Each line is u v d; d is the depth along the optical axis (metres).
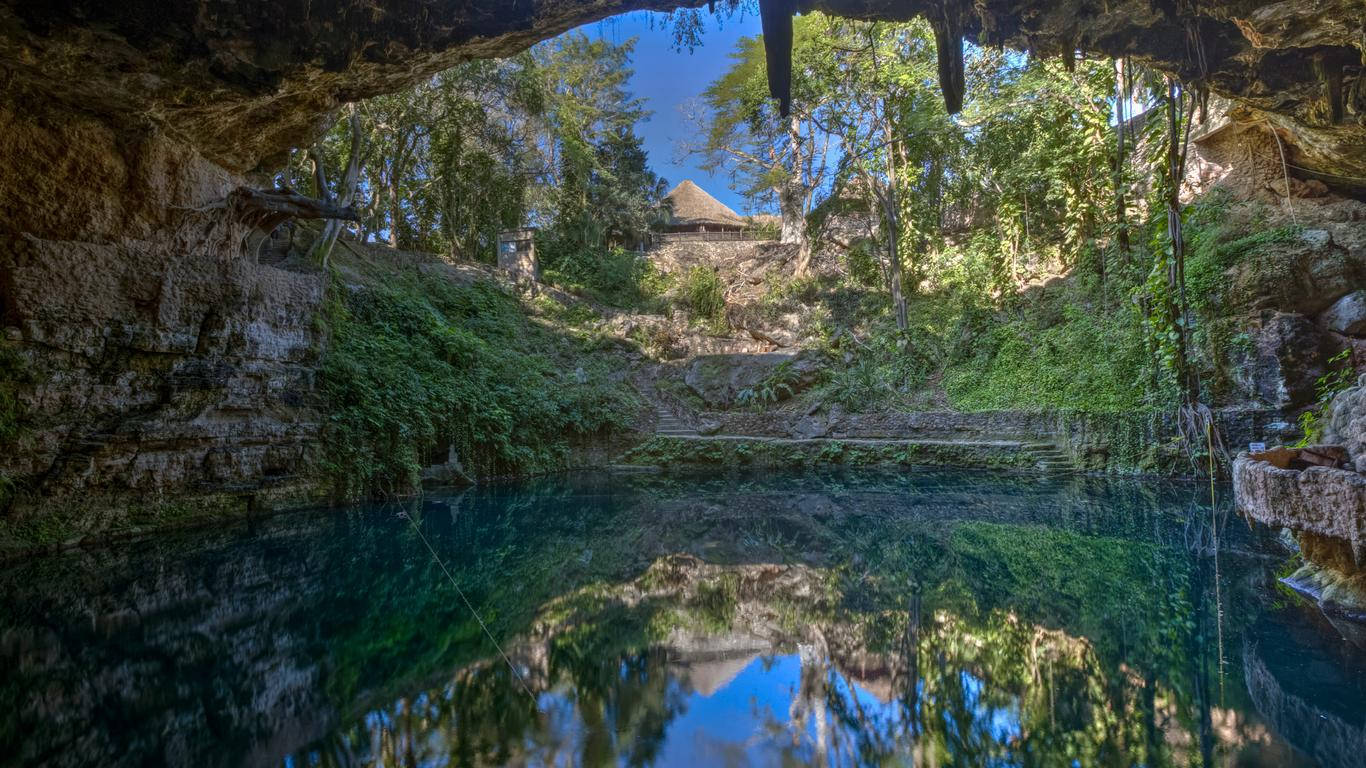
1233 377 11.27
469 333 16.00
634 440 16.05
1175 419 11.03
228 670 3.05
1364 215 11.50
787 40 5.65
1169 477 10.87
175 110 7.39
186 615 4.05
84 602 4.39
